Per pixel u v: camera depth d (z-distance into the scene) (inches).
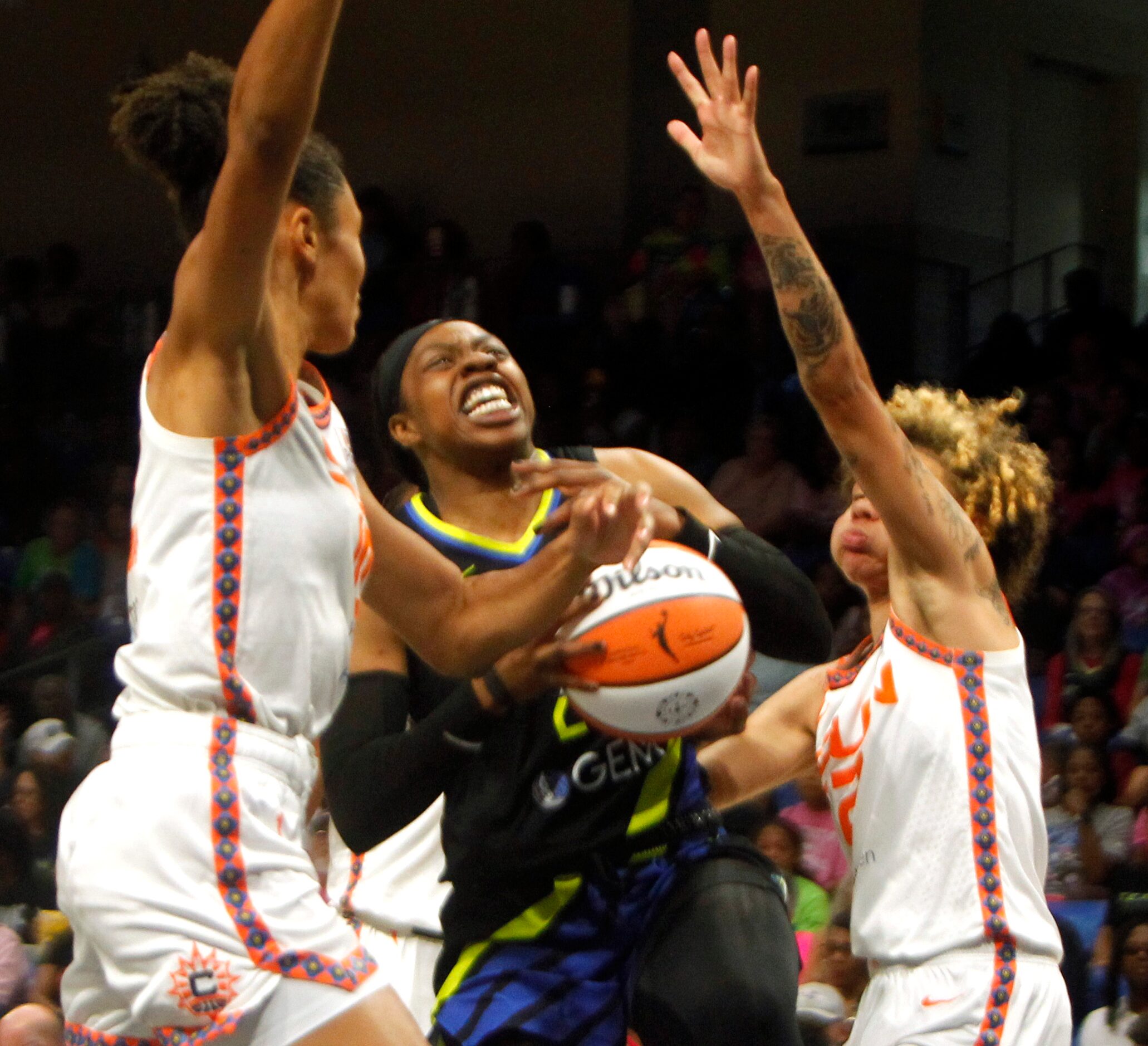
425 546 134.3
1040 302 554.9
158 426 114.2
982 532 150.3
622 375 454.0
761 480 401.7
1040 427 430.6
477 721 131.5
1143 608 348.5
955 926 134.1
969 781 135.5
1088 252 592.7
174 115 120.6
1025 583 155.6
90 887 110.8
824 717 148.3
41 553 443.2
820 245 484.4
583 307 481.7
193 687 112.0
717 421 436.1
